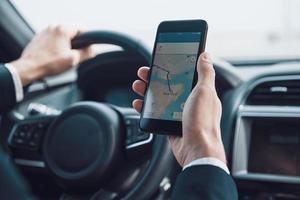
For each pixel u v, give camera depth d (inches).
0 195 38.6
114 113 40.9
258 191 46.8
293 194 45.7
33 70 42.4
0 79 40.7
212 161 26.6
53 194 50.2
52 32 43.4
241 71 53.5
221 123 48.0
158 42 35.0
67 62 43.2
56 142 41.6
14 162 47.1
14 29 53.1
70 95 52.1
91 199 40.2
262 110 47.3
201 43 33.5
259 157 47.4
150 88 34.0
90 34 42.8
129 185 40.4
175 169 40.1
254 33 65.1
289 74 48.1
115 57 46.8
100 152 39.9
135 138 40.1
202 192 25.6
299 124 46.7
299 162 46.4
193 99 28.4
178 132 31.7
